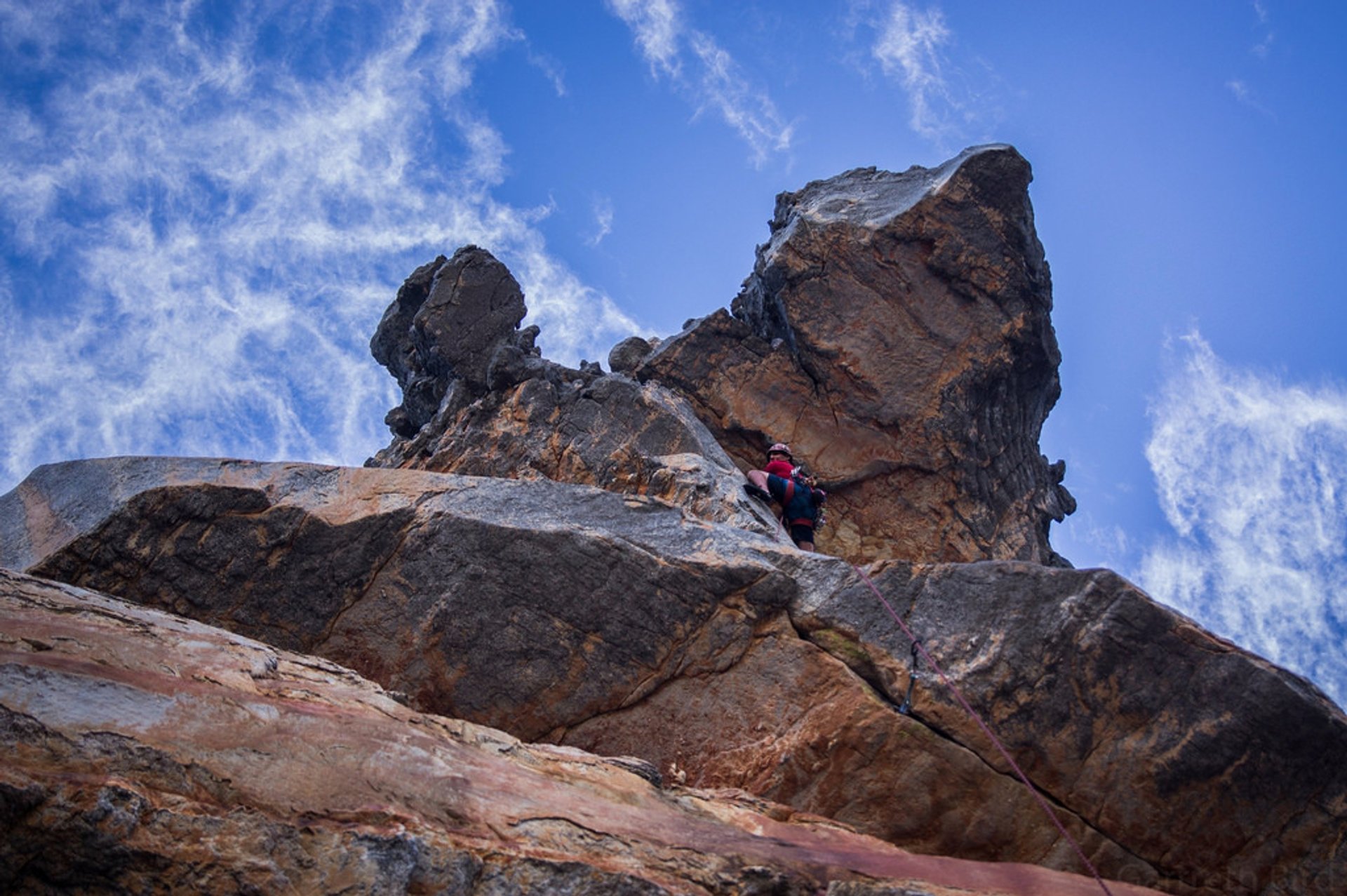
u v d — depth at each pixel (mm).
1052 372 16438
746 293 16969
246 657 8094
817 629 9602
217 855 6531
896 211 15719
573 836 7402
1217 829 8672
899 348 15430
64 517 10578
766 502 12820
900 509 15125
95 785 6492
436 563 10016
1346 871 8461
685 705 9547
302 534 10148
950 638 9297
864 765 8984
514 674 9703
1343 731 8625
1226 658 8906
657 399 14023
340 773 7203
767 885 7555
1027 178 15664
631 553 9930
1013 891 8047
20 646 7281
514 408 13992
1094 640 9055
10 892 6238
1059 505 16688
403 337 17062
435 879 6816
